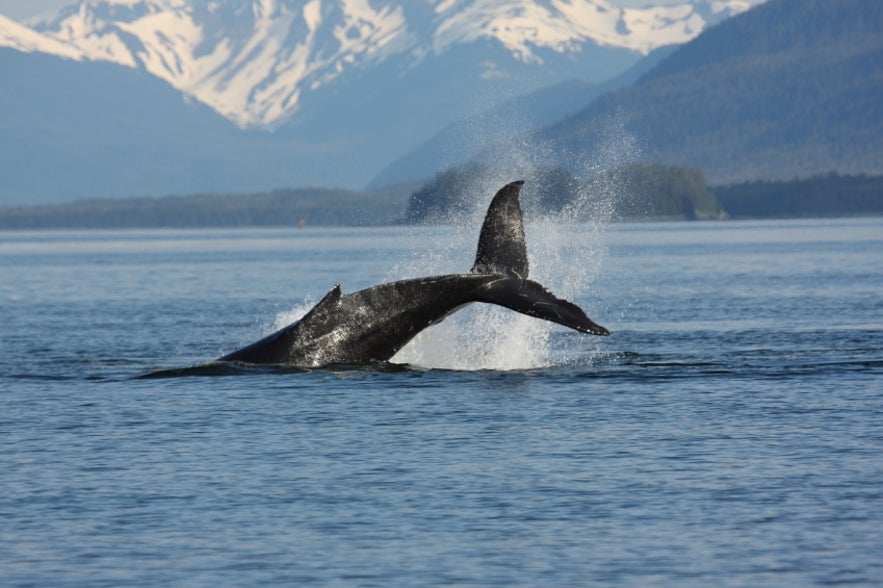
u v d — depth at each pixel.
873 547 64.00
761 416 95.38
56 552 65.12
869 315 182.62
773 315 186.25
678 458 82.00
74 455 84.56
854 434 88.38
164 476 79.06
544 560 63.38
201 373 114.56
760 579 60.34
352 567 62.69
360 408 99.12
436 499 73.38
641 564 62.62
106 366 130.12
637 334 158.62
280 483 77.12
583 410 98.25
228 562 63.50
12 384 114.69
